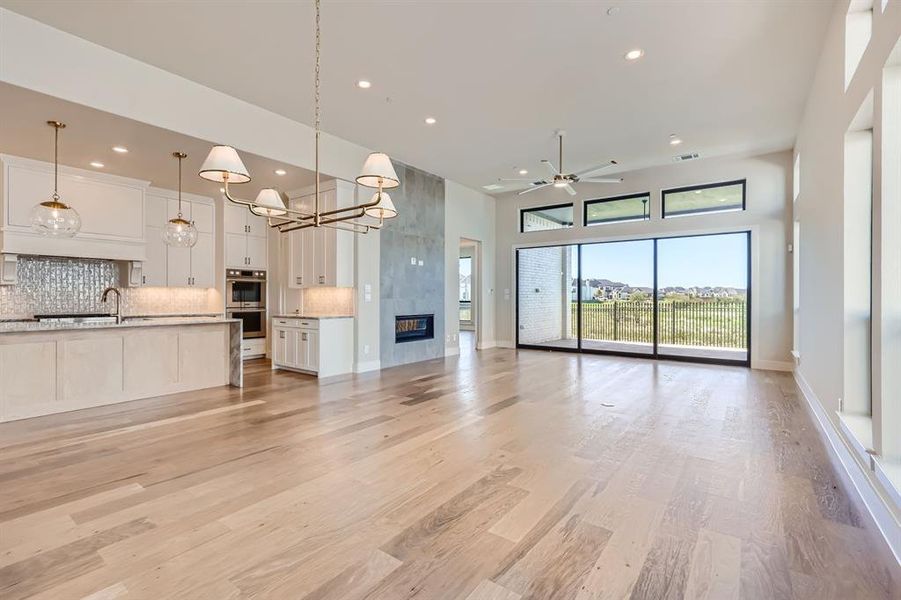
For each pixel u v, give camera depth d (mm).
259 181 5875
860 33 2787
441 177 7648
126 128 3926
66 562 1780
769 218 6297
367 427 3609
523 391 4941
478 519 2141
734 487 2484
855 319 2865
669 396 4688
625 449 3092
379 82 4141
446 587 1644
